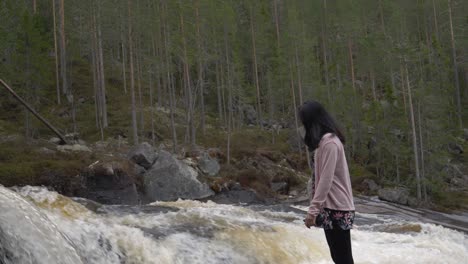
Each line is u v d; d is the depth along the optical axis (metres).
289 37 35.41
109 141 33.06
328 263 7.79
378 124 32.66
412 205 24.77
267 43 44.94
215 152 28.48
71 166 20.11
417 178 26.47
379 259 8.01
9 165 19.77
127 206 10.73
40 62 31.19
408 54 29.86
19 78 30.50
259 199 22.50
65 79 41.62
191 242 7.34
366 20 48.91
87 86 44.72
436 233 11.95
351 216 4.49
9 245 4.07
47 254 4.37
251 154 30.03
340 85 40.09
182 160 24.25
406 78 29.78
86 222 7.12
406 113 31.31
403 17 44.94
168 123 40.00
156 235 7.28
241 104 45.34
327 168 4.38
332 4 50.09
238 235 8.01
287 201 23.08
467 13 54.09
